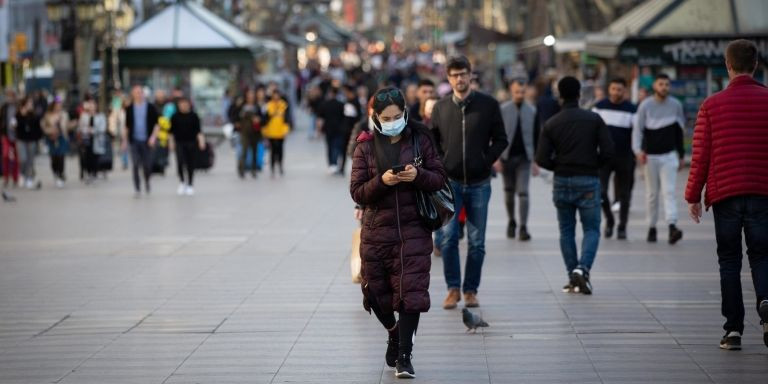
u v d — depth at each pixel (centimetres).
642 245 2811
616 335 1792
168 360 1680
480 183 2028
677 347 1702
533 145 2930
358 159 1571
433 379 1550
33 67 8488
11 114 4828
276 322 1931
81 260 2700
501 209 3694
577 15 8375
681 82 5056
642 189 4278
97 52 8562
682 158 2841
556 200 2211
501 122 2039
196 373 1602
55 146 4841
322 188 4647
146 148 4353
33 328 1927
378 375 1577
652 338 1766
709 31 5000
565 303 2064
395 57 19612
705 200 1670
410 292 1534
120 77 7512
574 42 6319
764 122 1620
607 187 2945
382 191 1531
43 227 3384
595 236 2183
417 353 1700
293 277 2389
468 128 2019
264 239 3016
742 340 1736
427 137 1574
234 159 6606
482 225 2036
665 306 2019
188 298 2169
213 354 1711
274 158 5328
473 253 2034
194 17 7650
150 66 7512
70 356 1716
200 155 5569
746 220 1625
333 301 2108
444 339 1788
